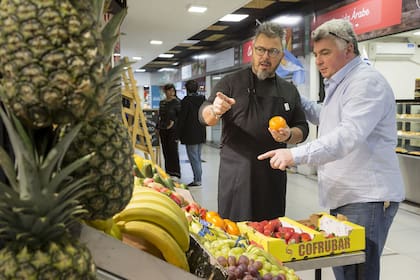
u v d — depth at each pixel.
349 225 2.06
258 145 2.43
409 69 8.29
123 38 8.99
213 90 2.54
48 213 0.58
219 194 2.58
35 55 0.54
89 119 0.62
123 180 0.71
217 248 1.55
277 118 2.16
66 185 0.62
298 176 8.04
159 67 21.30
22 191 0.56
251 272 1.37
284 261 1.87
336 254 1.97
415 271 3.48
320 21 7.30
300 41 8.14
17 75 0.55
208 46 13.79
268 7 8.21
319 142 1.94
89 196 0.69
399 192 2.21
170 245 0.92
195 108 6.73
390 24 5.48
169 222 0.95
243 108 2.43
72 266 0.59
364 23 6.00
